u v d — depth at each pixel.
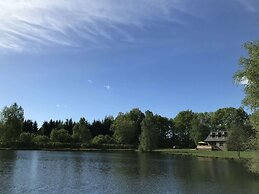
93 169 62.94
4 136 145.25
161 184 44.81
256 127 38.97
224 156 104.44
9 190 38.16
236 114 165.50
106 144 159.88
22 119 152.25
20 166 64.31
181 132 182.25
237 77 37.19
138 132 170.88
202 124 169.38
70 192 38.00
